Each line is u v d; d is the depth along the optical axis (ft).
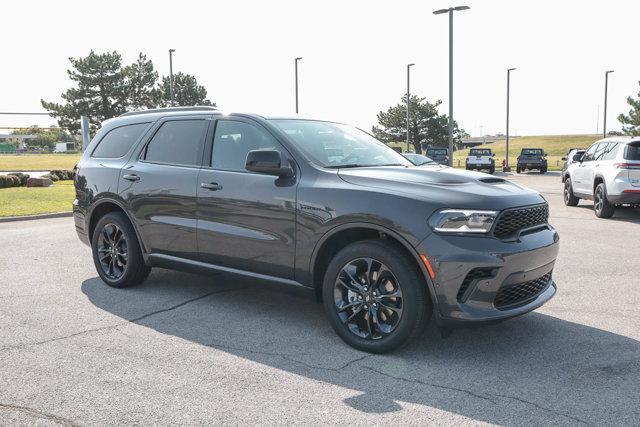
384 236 13.73
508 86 138.51
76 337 14.64
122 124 20.17
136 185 18.30
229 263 16.12
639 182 37.24
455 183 13.60
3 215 42.42
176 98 186.50
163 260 17.85
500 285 12.63
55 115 175.94
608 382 11.93
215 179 16.20
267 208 14.99
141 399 11.09
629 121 165.27
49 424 10.09
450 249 12.41
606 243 29.19
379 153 16.80
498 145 403.75
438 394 11.35
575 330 15.20
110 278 19.75
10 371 12.42
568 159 53.11
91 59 174.19
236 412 10.57
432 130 222.69
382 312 13.52
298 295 14.97
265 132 15.85
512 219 13.03
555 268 23.15
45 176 77.97
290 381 11.95
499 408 10.76
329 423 10.16
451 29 87.40
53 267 23.24
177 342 14.29
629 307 17.43
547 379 12.07
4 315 16.53
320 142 15.99
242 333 14.97
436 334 14.82
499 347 13.92
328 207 13.85
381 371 12.48
